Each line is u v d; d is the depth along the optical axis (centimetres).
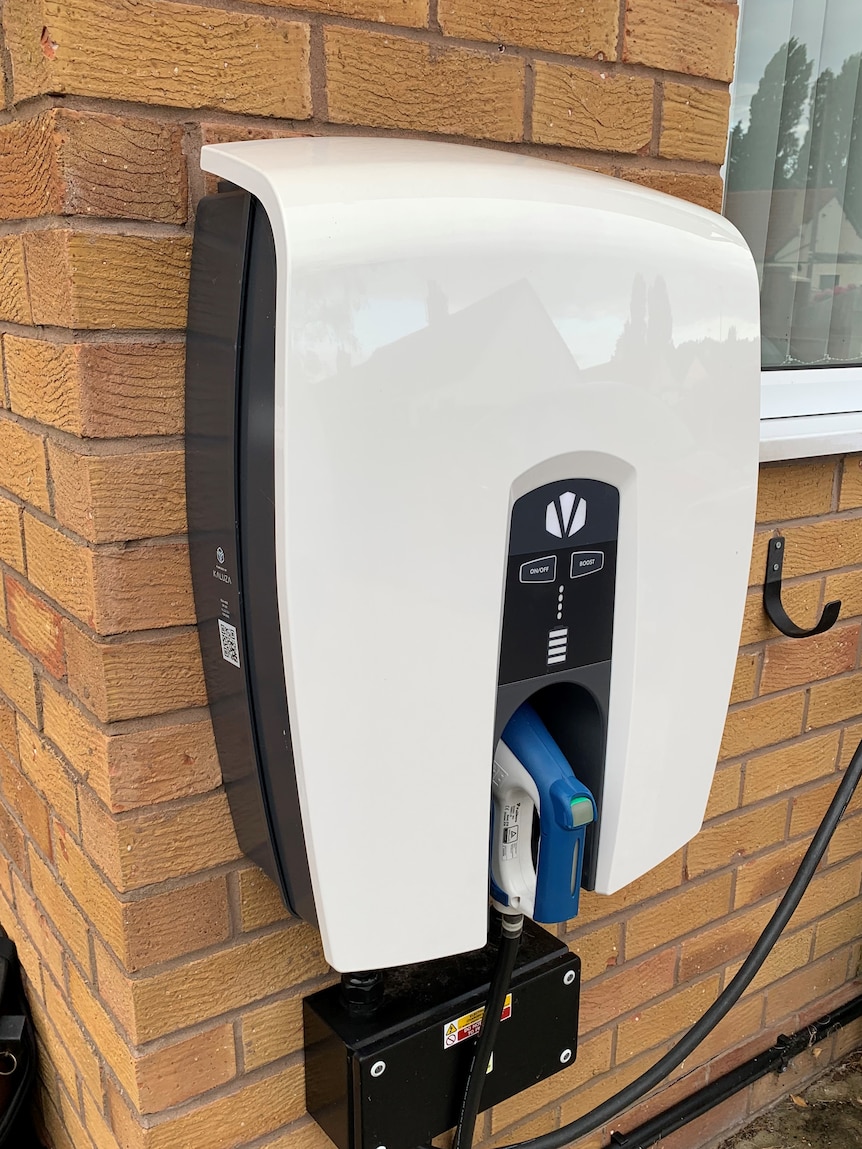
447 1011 96
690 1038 126
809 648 142
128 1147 100
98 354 77
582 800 79
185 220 79
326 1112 98
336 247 62
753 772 141
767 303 160
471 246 66
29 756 106
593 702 84
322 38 81
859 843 165
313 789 70
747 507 87
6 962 126
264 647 74
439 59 87
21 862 118
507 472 70
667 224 77
